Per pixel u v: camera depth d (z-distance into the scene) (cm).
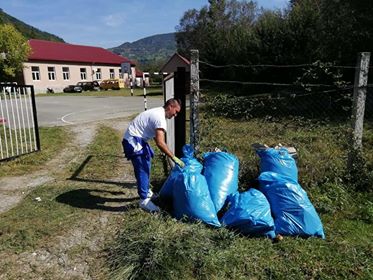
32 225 398
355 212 418
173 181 421
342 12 1147
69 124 1233
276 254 329
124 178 580
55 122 1316
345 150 514
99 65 5009
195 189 375
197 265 306
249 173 481
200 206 371
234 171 430
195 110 493
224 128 612
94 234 377
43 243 360
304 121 677
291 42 1491
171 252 311
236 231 361
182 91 547
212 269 304
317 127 627
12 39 3547
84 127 1142
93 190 518
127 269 300
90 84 4044
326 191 462
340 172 487
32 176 609
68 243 359
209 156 448
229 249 330
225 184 409
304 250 335
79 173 614
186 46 5525
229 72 1903
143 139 409
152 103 2116
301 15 1501
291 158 444
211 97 596
